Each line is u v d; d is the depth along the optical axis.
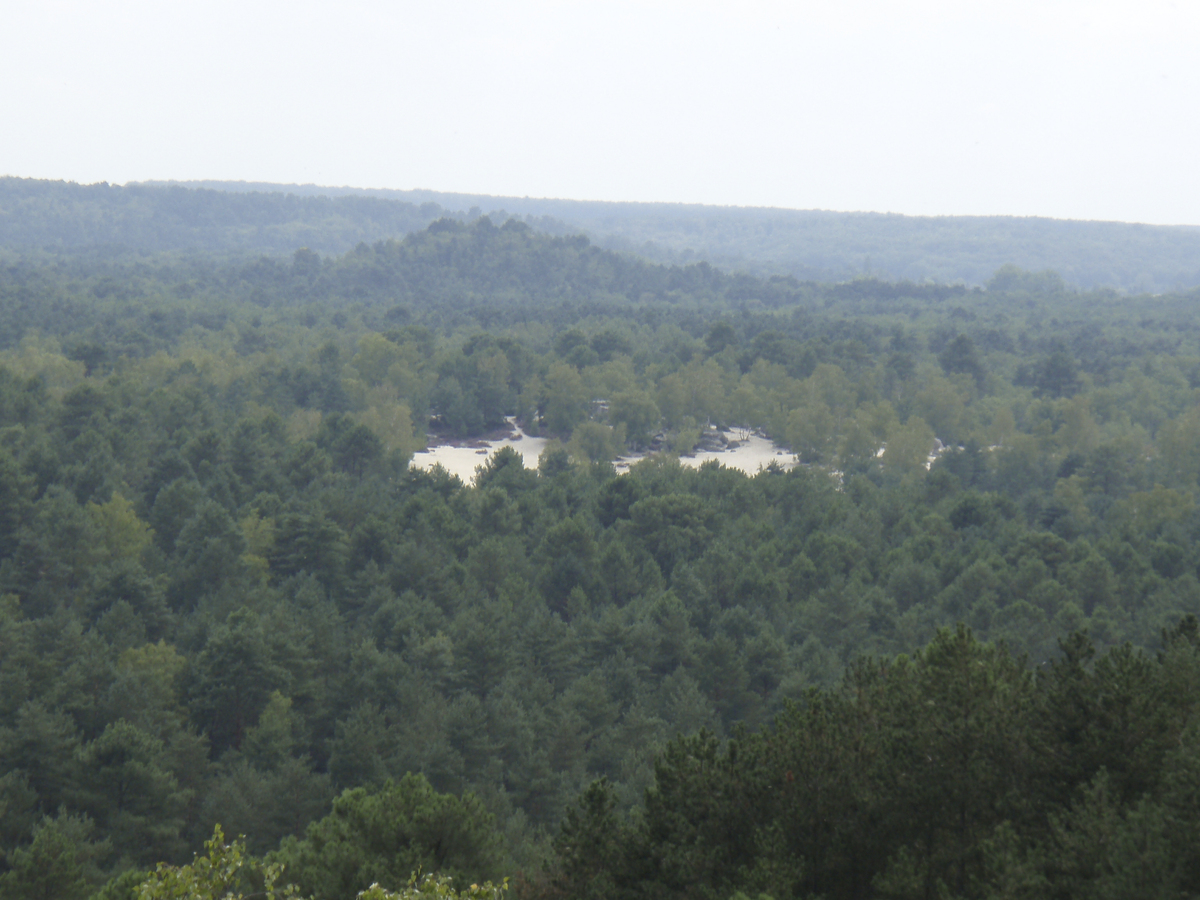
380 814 34.53
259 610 84.69
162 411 158.12
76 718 63.41
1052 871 22.34
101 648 71.88
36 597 90.38
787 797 25.91
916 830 24.92
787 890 22.56
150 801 54.09
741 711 76.06
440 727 62.69
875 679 31.91
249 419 153.38
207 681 68.44
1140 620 87.75
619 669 77.62
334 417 162.75
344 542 101.81
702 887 24.06
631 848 26.39
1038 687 28.83
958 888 23.58
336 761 59.78
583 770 62.69
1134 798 24.33
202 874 18.23
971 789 24.58
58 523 96.94
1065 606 84.31
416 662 75.44
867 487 148.88
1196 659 29.05
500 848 35.12
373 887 20.11
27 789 53.75
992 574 96.12
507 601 90.94
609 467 160.75
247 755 61.81
